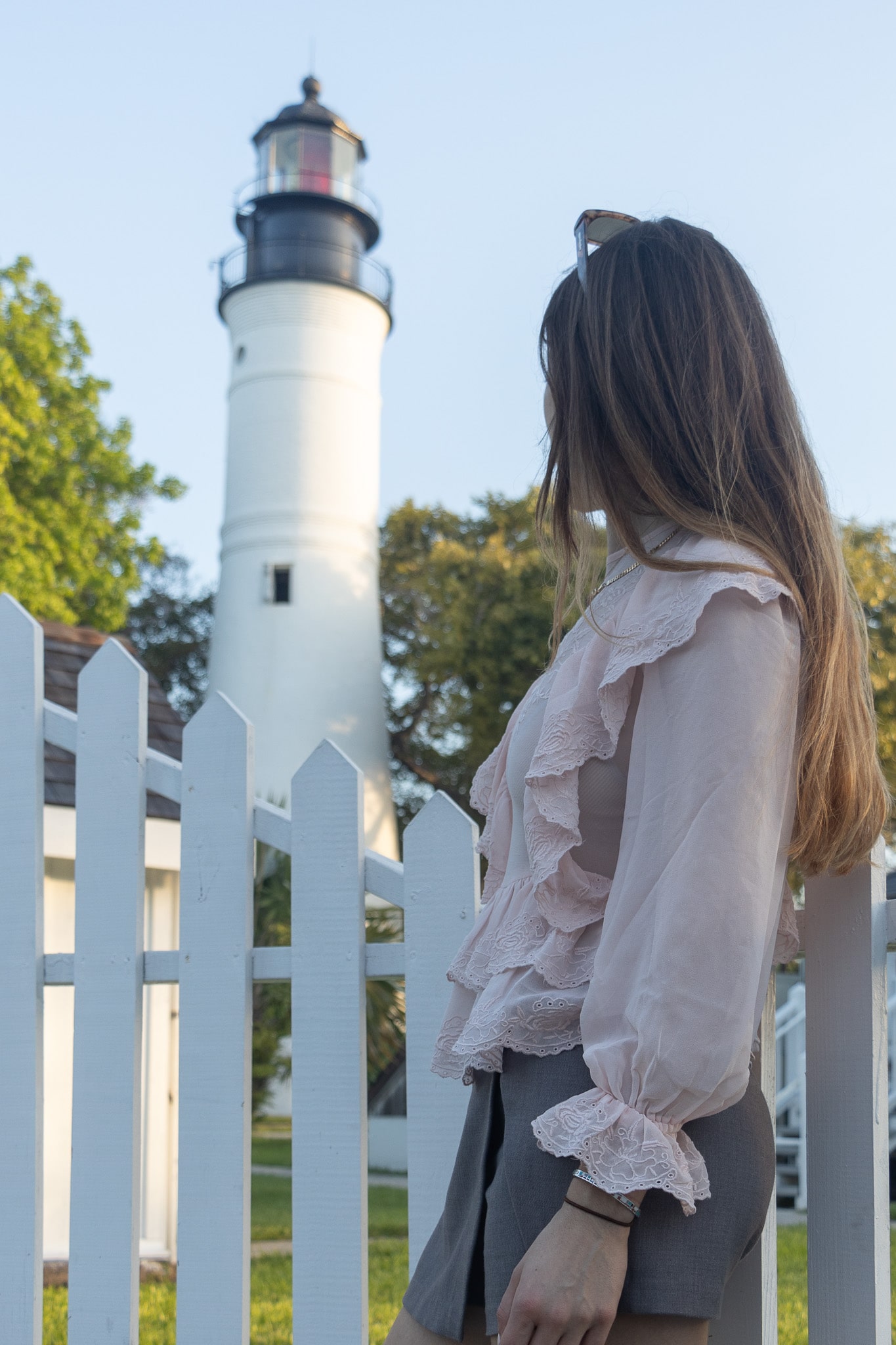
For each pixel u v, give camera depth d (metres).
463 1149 1.32
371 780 20.34
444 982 1.84
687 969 1.06
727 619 1.15
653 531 1.32
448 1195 1.35
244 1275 1.88
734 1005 1.05
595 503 1.35
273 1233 6.69
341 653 20.41
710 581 1.16
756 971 1.07
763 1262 1.54
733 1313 1.55
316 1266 1.84
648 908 1.11
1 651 2.21
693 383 1.27
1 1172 2.07
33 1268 2.02
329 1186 1.85
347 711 20.30
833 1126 1.49
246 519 20.72
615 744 1.20
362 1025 1.88
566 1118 1.10
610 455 1.30
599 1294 1.05
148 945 5.29
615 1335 1.11
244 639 20.44
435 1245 1.37
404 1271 5.43
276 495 20.59
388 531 22.92
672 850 1.10
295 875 1.94
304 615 20.28
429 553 22.06
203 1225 1.91
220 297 21.98
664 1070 1.05
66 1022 5.10
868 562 15.72
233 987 1.94
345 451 20.95
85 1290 1.97
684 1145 1.11
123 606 18.89
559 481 1.40
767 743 1.12
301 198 21.06
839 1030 1.50
